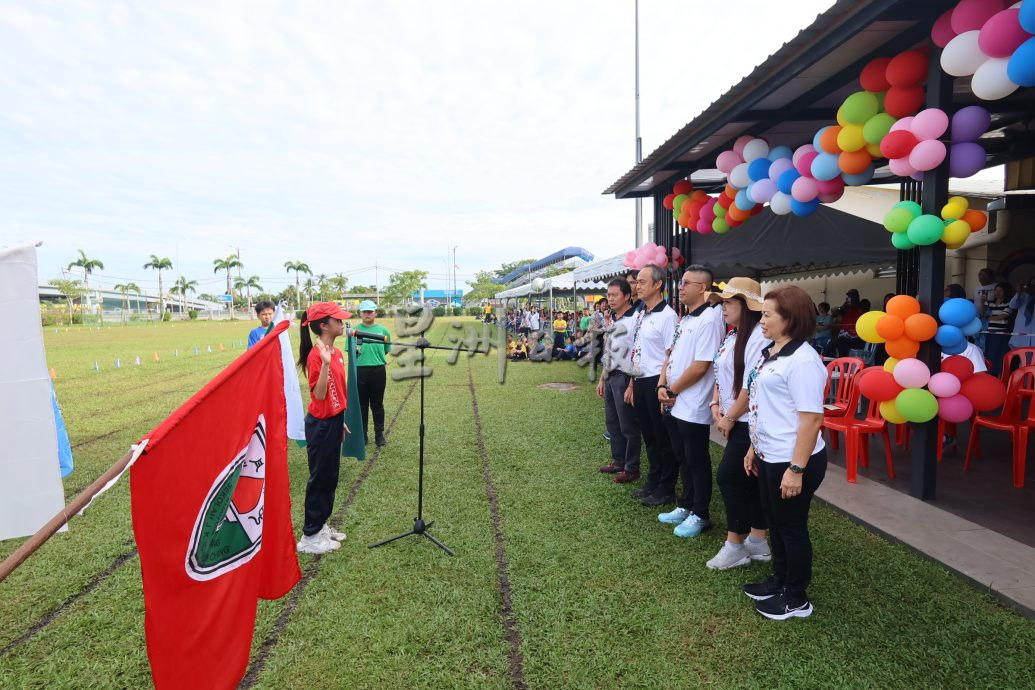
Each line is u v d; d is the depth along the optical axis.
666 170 7.20
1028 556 3.09
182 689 1.64
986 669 2.27
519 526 3.83
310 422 3.40
